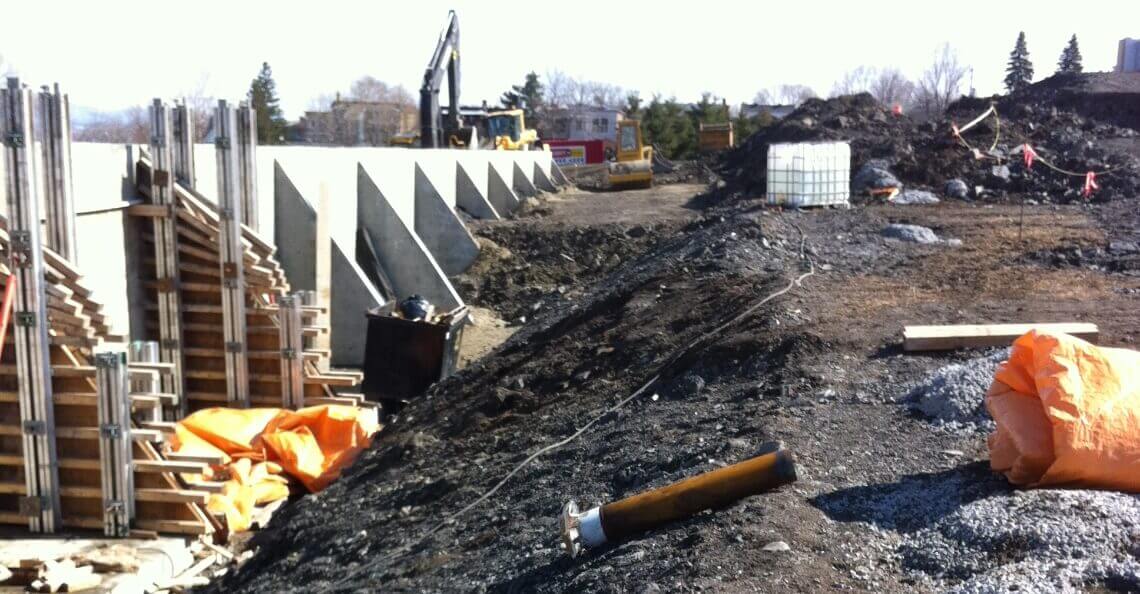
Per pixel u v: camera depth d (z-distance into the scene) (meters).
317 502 10.77
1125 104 38.34
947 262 15.73
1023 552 5.11
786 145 23.61
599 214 32.94
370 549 8.42
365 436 12.72
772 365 9.83
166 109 13.80
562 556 6.26
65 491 10.84
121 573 9.94
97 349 10.52
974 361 8.40
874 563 5.26
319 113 93.06
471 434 11.16
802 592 4.89
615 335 13.39
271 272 14.38
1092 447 5.67
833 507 6.04
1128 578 4.68
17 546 10.46
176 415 14.22
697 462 7.29
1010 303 12.12
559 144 73.75
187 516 10.83
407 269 21.28
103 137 54.03
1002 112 34.72
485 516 8.03
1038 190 25.48
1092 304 11.91
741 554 5.32
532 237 26.81
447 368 14.73
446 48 43.66
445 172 29.70
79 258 12.70
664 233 26.78
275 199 17.83
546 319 18.70
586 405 10.70
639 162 45.00
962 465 6.58
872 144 30.81
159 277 14.20
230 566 10.21
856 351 9.90
